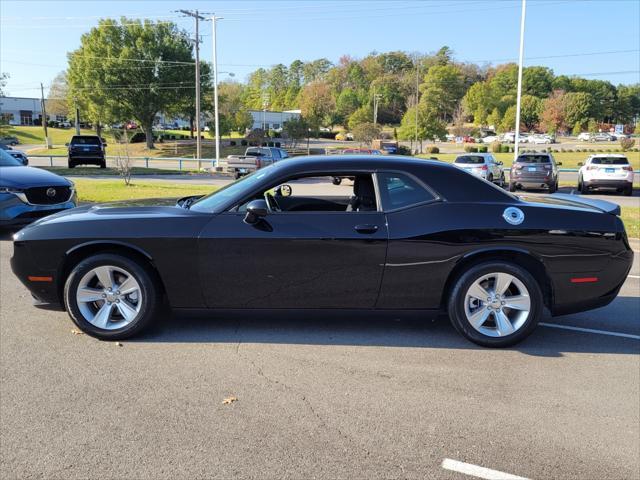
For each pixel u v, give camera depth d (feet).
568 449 10.21
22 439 10.11
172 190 59.98
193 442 10.10
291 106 510.17
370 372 13.43
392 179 15.15
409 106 396.98
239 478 9.06
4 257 25.89
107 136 283.79
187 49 209.26
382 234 14.51
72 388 12.23
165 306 16.07
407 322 17.19
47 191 30.14
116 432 10.41
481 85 422.00
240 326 16.44
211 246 14.52
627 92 486.79
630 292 21.94
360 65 558.15
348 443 10.18
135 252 14.93
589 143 327.67
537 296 14.93
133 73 203.00
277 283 14.71
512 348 15.30
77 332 15.76
